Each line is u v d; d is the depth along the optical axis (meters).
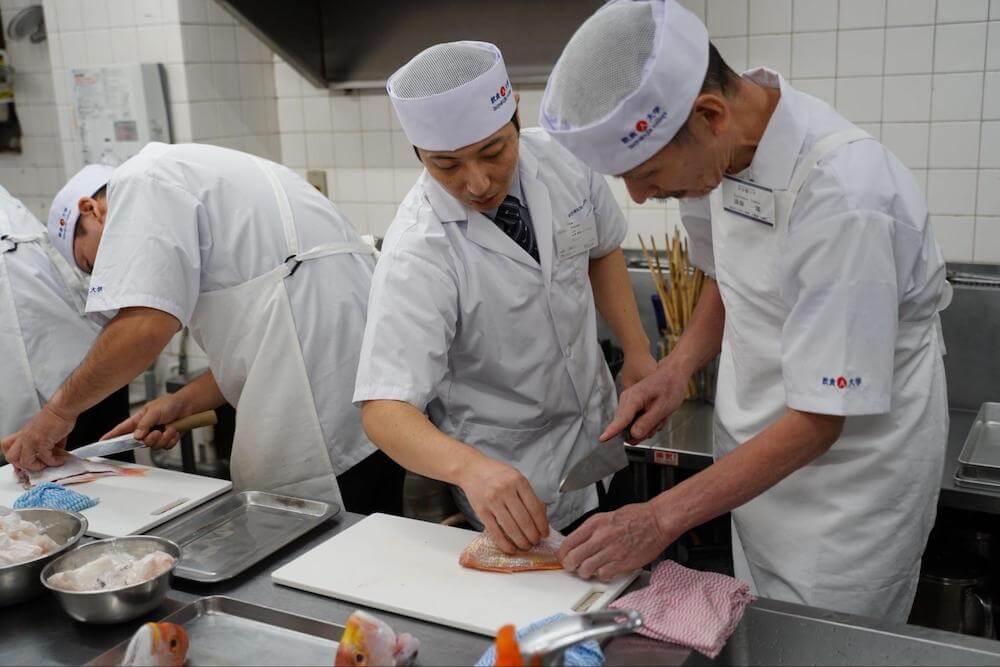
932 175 2.30
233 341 1.83
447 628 1.16
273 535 1.44
